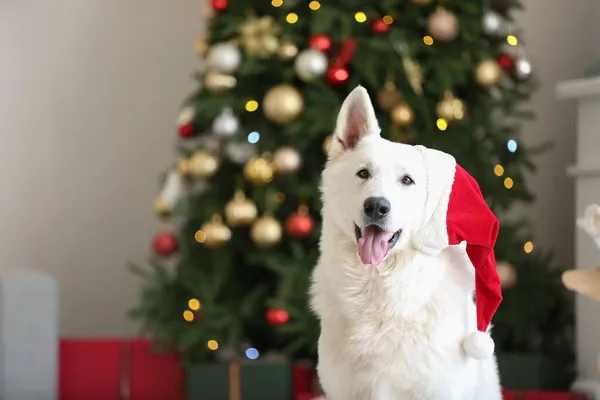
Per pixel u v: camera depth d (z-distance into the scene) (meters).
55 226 6.00
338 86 4.70
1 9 5.96
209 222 4.68
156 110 6.09
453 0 4.72
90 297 6.01
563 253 5.61
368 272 2.89
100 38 6.06
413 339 2.87
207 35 4.97
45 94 6.01
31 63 5.99
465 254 2.94
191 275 4.78
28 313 4.78
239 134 4.62
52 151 6.01
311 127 4.46
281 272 4.47
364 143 3.03
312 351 4.54
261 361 4.78
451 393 2.87
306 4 4.80
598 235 2.98
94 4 6.05
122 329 5.99
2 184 5.96
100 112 6.06
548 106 5.70
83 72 6.04
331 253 3.01
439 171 2.95
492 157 4.87
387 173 2.90
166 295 4.78
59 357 5.03
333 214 3.00
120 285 6.02
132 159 6.07
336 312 2.98
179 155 5.32
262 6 4.86
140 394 5.04
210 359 4.84
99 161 6.05
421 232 2.90
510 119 5.73
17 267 5.95
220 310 4.66
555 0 5.73
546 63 5.73
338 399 2.99
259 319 4.75
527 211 5.70
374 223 2.82
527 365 4.71
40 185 5.99
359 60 4.53
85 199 6.04
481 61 4.68
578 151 4.89
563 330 5.10
